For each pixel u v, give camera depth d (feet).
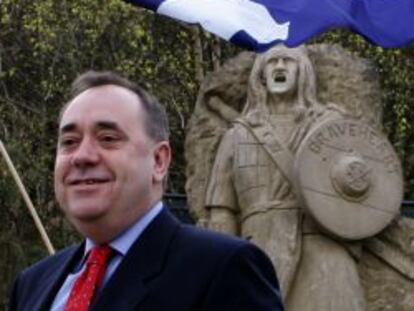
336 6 30.53
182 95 67.00
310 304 33.65
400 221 35.12
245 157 34.73
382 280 34.86
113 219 13.74
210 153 36.24
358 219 34.06
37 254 60.80
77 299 13.66
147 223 13.93
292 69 35.35
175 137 67.72
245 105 36.27
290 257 33.71
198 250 13.60
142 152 13.87
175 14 29.73
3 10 64.39
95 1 62.08
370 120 36.06
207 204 35.24
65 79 63.98
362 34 31.04
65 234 61.98
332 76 36.22
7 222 60.59
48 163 64.59
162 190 14.21
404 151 67.10
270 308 13.42
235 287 13.38
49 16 62.28
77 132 13.84
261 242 33.96
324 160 33.91
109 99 13.88
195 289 13.34
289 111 35.17
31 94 66.85
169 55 66.23
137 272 13.55
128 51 64.39
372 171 34.27
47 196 62.80
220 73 36.88
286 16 30.09
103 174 13.69
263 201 34.32
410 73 64.18
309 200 33.60
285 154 34.45
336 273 33.91
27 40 66.03
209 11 29.76
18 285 15.33
